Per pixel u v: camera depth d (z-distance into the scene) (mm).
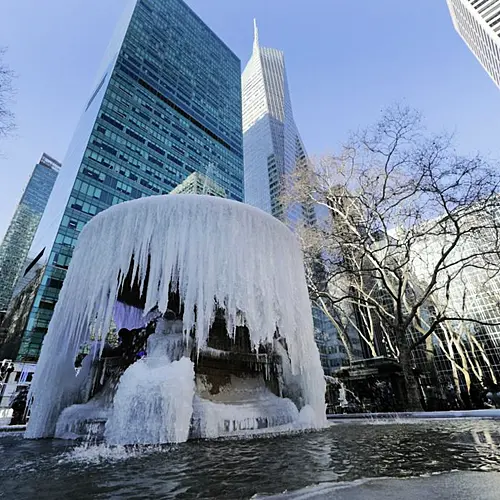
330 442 4816
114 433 5207
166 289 6934
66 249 44250
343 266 19750
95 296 7246
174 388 5410
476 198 15625
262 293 7547
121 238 7586
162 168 62438
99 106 57000
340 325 22328
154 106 67375
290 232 9328
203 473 2977
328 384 17531
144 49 71062
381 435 5527
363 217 18797
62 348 7477
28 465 3564
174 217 7543
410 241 18672
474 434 5254
